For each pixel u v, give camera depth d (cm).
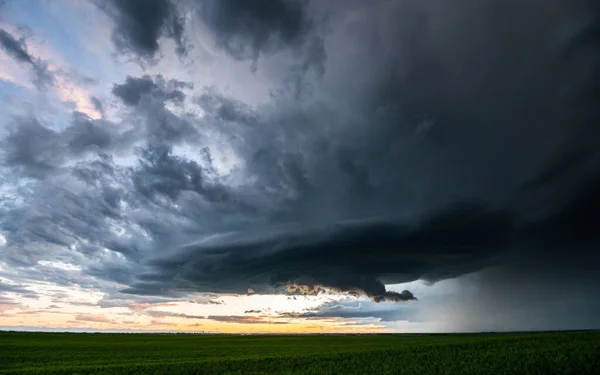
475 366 2714
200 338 11856
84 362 4653
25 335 10725
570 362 2481
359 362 3484
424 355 3659
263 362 3903
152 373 3488
